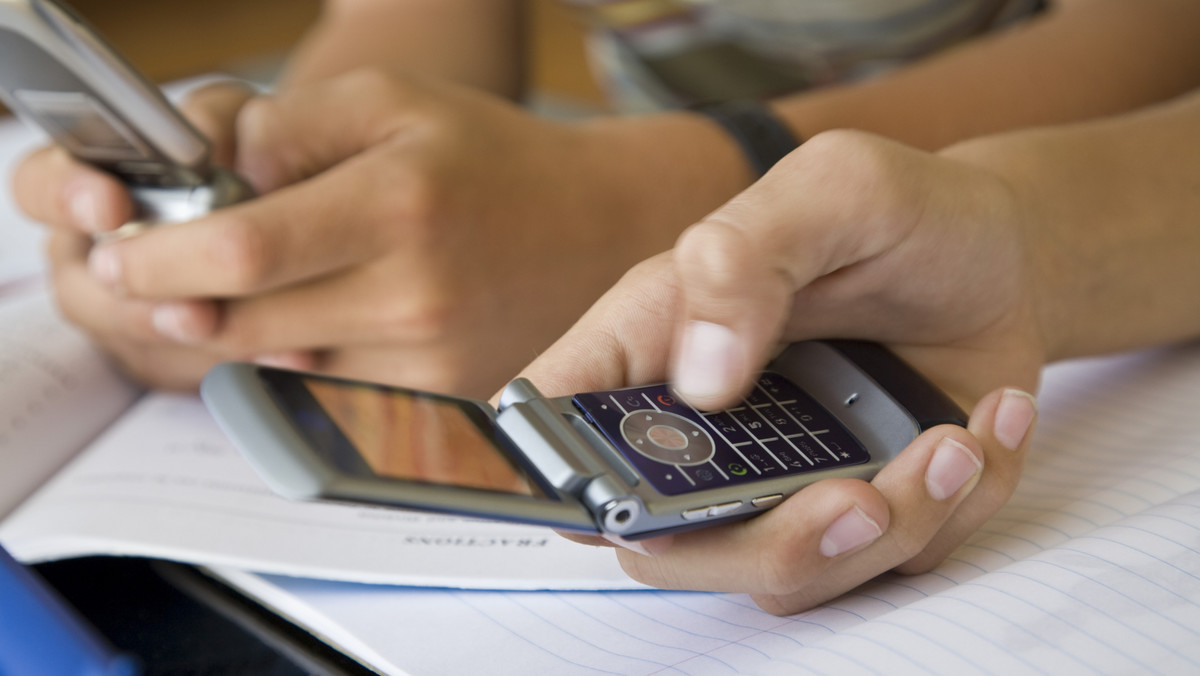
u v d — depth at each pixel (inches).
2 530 23.4
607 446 19.8
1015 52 30.9
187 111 27.1
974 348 22.7
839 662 18.5
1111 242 24.0
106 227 24.9
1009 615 18.8
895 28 42.0
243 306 25.0
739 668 19.2
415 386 25.5
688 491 19.6
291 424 18.3
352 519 22.5
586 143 26.4
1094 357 24.8
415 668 19.8
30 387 26.2
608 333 20.9
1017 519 21.4
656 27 46.1
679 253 19.4
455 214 24.6
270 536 22.0
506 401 20.1
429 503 18.3
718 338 19.6
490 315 25.3
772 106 28.5
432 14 42.1
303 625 21.0
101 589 22.0
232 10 98.5
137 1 99.3
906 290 21.4
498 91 43.0
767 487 19.9
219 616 21.5
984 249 21.4
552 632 20.4
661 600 20.9
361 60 40.0
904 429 20.9
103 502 23.1
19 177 26.0
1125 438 23.0
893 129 27.9
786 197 20.0
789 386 21.5
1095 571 19.3
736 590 20.2
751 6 42.9
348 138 25.8
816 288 21.2
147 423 26.2
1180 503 20.3
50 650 16.0
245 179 25.1
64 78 22.7
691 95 47.8
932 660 18.4
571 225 25.7
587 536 20.3
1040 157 24.2
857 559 20.1
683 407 20.6
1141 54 31.4
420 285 24.7
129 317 26.0
